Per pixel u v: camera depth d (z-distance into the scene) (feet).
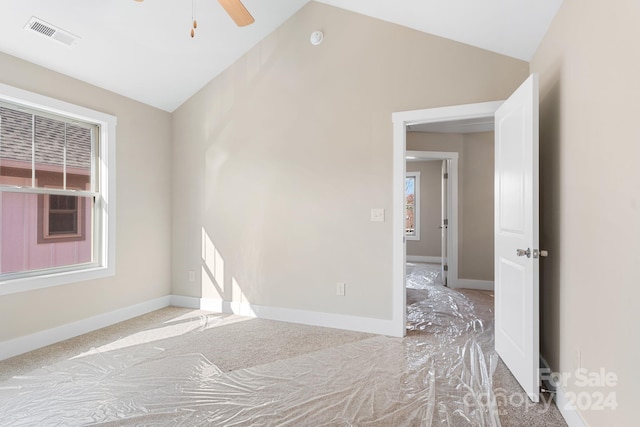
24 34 8.71
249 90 12.54
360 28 10.98
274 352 9.37
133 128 12.44
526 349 7.20
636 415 4.23
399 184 10.52
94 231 11.50
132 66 11.12
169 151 13.91
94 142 11.50
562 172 6.86
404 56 10.50
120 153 11.98
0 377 7.95
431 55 10.22
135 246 12.53
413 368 8.40
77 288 10.68
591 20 5.53
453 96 10.00
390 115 10.66
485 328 11.29
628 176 4.45
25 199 9.72
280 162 12.09
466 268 17.56
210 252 13.28
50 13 8.57
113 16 9.34
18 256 9.54
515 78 9.48
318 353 9.30
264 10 11.18
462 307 13.82
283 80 12.02
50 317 9.95
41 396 7.14
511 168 8.18
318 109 11.53
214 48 11.82
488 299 15.14
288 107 11.96
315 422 6.29
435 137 17.72
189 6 9.91
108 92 11.57
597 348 5.29
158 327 11.35
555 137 7.30
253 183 12.51
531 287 6.96
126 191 12.19
